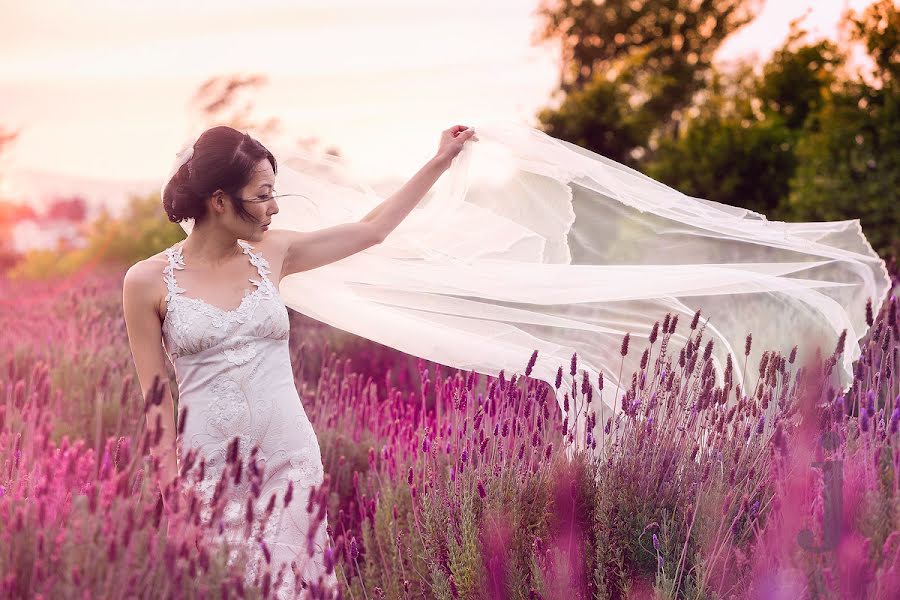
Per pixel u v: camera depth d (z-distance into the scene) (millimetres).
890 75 9773
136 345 2514
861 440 2303
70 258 17391
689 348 2699
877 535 2014
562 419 3064
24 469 2283
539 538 2465
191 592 1786
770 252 3303
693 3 30672
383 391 5090
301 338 6070
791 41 15430
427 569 2803
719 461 2500
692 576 2344
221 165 2463
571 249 3361
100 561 1728
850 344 3068
